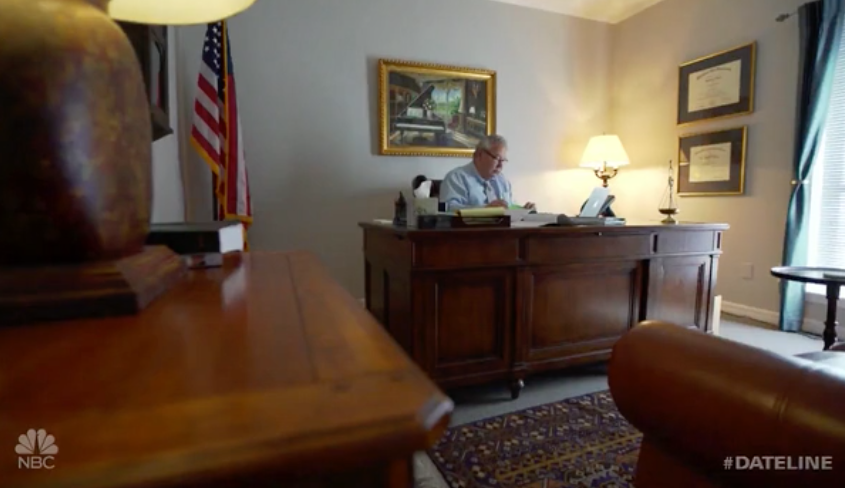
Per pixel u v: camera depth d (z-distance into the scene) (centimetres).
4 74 43
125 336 40
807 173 283
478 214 189
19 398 28
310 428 25
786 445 63
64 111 45
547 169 420
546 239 198
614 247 212
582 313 210
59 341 39
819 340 275
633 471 143
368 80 353
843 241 284
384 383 31
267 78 326
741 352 77
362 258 361
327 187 348
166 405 27
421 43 366
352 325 44
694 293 237
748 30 322
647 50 404
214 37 250
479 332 191
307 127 339
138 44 129
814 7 275
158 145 215
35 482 21
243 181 261
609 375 98
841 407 59
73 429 25
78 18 48
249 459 24
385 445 26
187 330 42
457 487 136
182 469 23
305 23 333
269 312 48
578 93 427
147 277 53
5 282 44
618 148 389
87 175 47
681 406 79
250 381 30
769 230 313
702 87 353
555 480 139
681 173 373
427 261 179
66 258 48
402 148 364
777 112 305
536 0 392
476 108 386
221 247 91
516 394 199
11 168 44
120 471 22
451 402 30
